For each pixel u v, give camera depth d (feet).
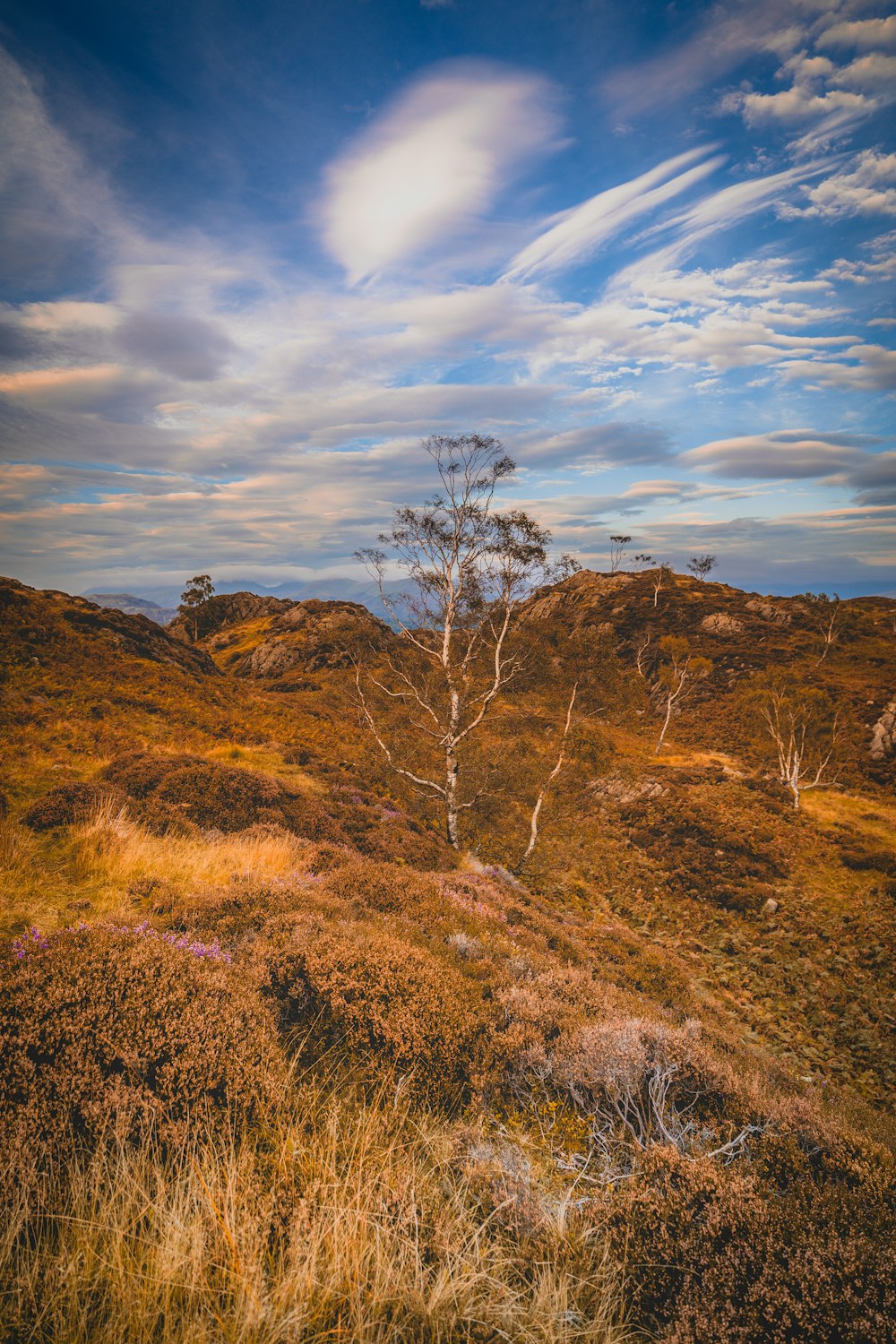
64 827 34.83
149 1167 10.27
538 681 71.87
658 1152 12.53
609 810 107.24
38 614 102.32
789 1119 14.99
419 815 73.05
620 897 79.77
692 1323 9.18
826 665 183.32
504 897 47.29
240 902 26.09
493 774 71.87
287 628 231.91
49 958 15.46
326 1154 11.39
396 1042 15.99
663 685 190.80
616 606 259.80
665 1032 18.21
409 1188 10.96
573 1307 9.39
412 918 32.37
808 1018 52.47
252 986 17.63
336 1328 8.00
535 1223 11.10
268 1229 9.08
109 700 78.33
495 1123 14.99
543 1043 17.95
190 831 39.55
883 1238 10.61
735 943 68.13
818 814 107.24
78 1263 8.13
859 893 78.79
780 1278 9.53
